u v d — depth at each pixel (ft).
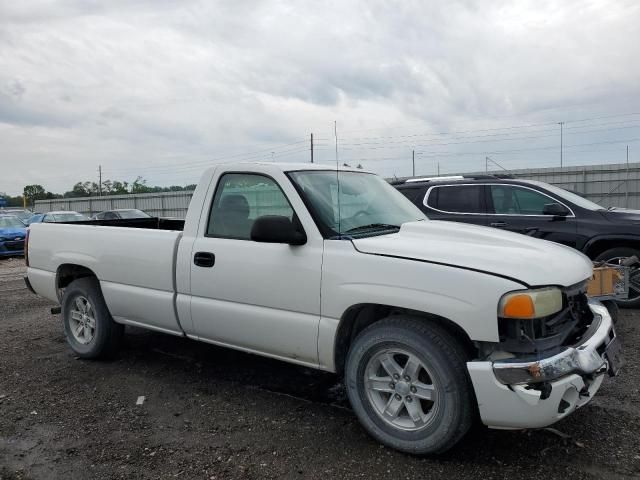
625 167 94.17
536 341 9.73
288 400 13.64
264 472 10.09
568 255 11.53
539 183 24.82
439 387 10.05
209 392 14.24
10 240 54.24
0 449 11.19
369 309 11.53
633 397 13.19
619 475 9.74
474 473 9.93
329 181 13.47
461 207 25.45
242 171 13.53
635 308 22.40
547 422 9.34
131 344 18.80
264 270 12.41
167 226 22.76
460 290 9.81
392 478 9.81
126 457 10.76
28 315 24.52
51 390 14.49
